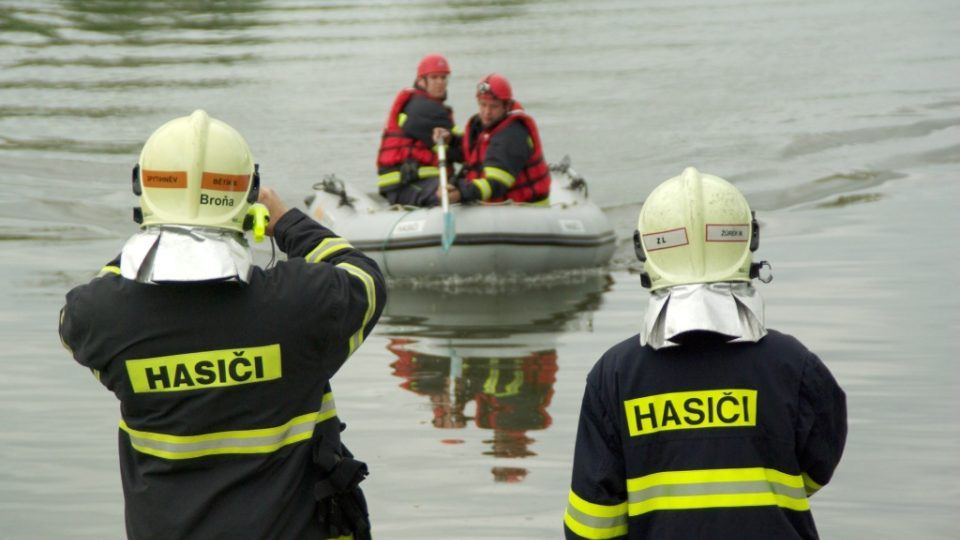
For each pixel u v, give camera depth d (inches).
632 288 796.6
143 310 229.8
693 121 1370.6
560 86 1572.3
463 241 826.8
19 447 471.2
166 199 230.7
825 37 1959.9
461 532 395.2
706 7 2359.7
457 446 477.1
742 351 231.1
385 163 903.7
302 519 236.8
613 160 1201.4
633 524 233.1
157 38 1995.6
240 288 231.0
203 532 230.5
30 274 793.6
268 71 1681.8
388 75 1637.6
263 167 1162.6
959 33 1973.4
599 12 2292.1
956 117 1365.7
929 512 402.0
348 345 242.5
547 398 538.0
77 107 1456.7
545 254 839.7
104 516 407.8
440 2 2453.2
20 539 388.5
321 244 251.9
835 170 1133.1
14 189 1078.4
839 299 679.7
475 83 1563.7
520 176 866.1
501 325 685.9
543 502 421.1
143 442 233.5
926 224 892.6
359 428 499.8
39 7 2251.5
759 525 225.5
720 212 233.5
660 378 231.9
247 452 232.4
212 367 229.9
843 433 235.0
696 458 228.4
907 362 558.3
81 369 579.8
